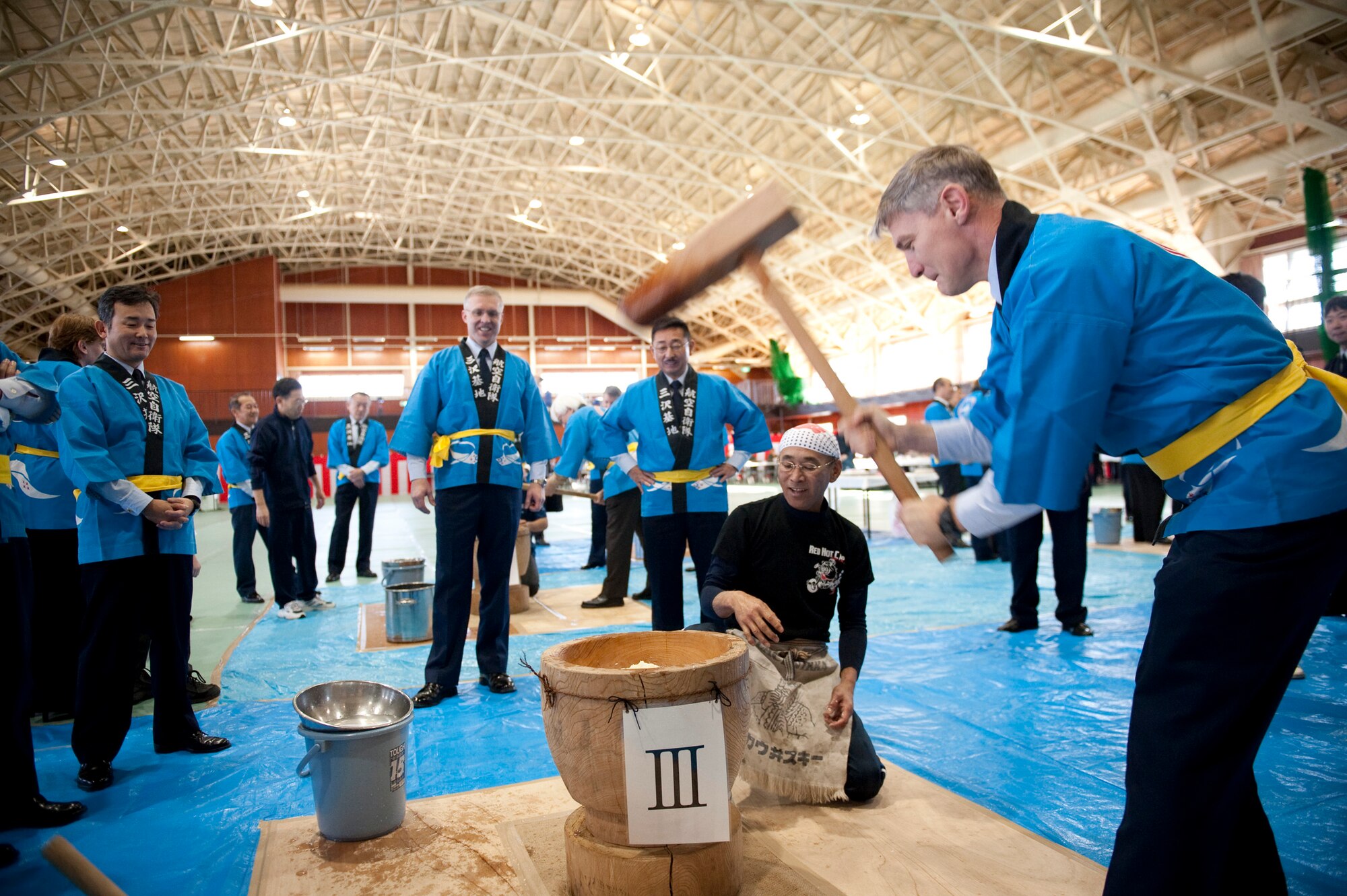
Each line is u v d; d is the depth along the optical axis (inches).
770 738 89.2
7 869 81.8
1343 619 176.1
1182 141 689.0
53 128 751.7
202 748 116.3
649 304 69.8
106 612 105.1
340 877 75.5
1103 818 86.2
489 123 909.2
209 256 1266.0
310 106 811.4
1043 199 826.8
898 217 58.9
